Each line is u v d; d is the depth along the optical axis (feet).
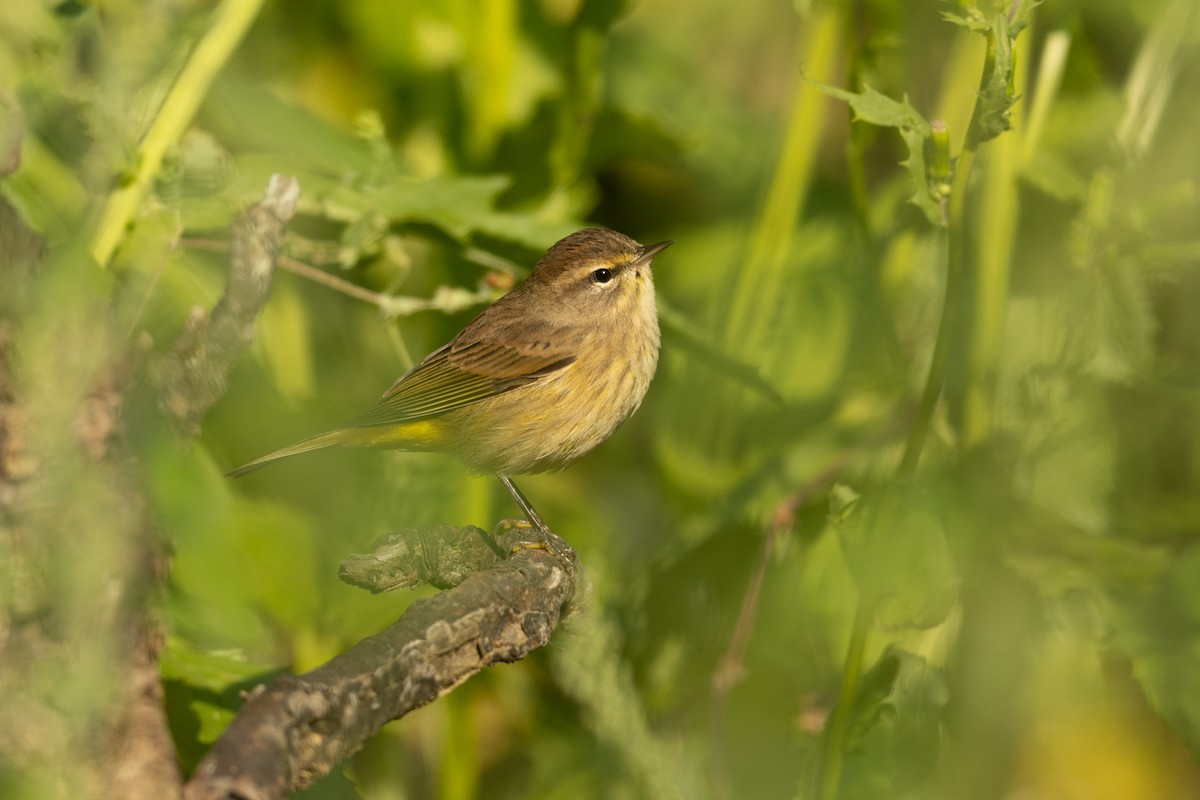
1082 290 33.65
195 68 25.21
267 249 19.94
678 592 36.78
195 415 18.95
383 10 39.06
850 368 39.63
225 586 23.41
